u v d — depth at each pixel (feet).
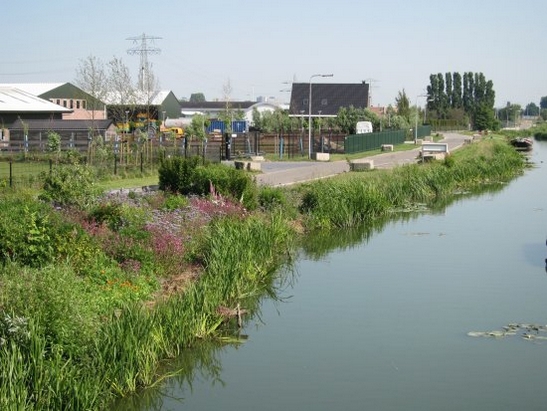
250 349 47.11
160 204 74.23
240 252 60.23
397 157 185.68
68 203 66.80
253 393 40.57
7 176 111.55
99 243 56.24
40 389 34.19
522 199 122.72
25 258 51.19
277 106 402.31
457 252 76.79
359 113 284.41
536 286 62.44
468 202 118.11
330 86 355.36
